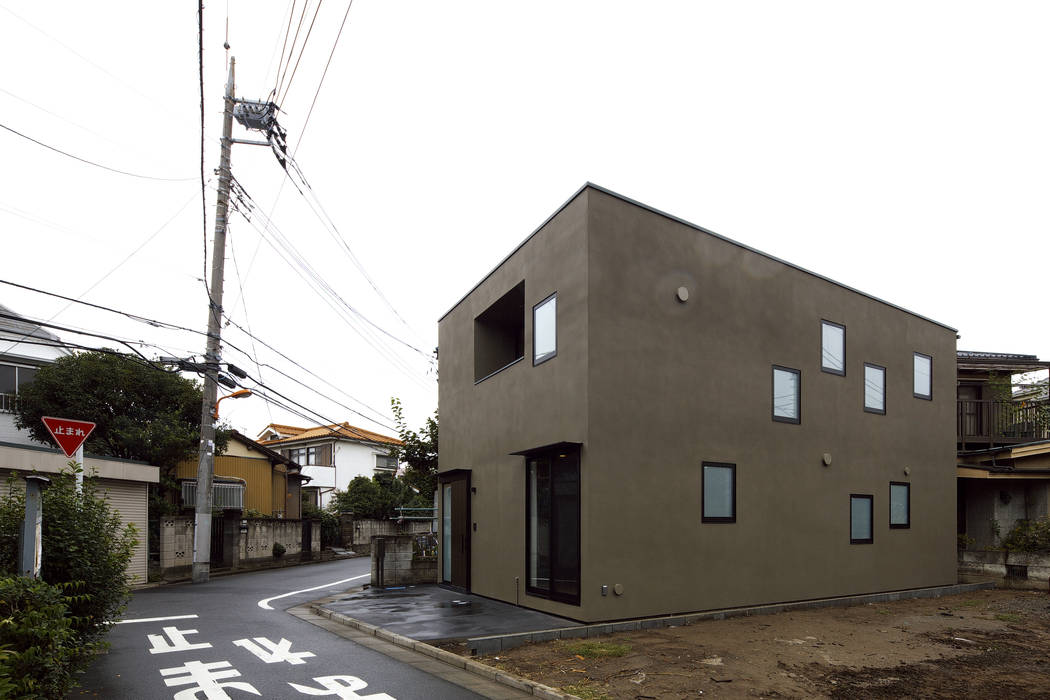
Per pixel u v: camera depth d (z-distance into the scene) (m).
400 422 18.41
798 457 11.55
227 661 7.12
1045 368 20.77
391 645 8.12
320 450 40.38
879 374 13.55
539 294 10.59
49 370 18.89
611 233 9.53
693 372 10.20
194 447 20.75
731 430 10.57
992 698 6.00
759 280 11.40
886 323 13.88
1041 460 15.16
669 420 9.78
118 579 6.62
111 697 5.73
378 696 5.83
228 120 17.97
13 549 5.88
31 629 4.54
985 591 14.10
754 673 6.67
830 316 12.62
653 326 9.80
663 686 6.17
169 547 17.47
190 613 10.70
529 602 10.31
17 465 12.59
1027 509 15.65
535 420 10.44
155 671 6.65
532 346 10.77
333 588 14.94
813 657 7.44
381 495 34.12
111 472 14.79
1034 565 13.97
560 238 9.98
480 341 13.58
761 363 11.19
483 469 12.51
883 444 13.31
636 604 9.09
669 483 9.65
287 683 6.23
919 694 6.11
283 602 12.41
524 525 10.63
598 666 6.86
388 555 14.12
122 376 19.06
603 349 9.20
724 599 10.09
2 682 3.93
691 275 10.41
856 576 12.25
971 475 15.53
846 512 12.28
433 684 6.29
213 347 17.23
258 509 27.91
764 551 10.75
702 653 7.46
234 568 19.98
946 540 14.46
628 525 9.13
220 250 17.72
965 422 20.44
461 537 13.36
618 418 9.23
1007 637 8.80
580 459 9.01
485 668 6.73
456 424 14.27
